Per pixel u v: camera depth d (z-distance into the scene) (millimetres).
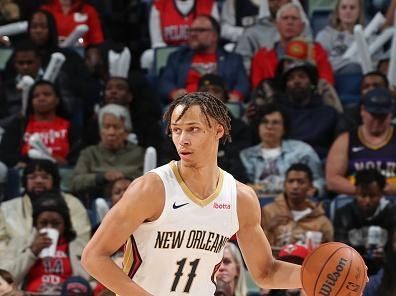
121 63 24234
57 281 18609
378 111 20938
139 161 21781
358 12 25641
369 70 23984
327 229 19203
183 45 26375
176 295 10617
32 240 18906
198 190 10461
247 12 27328
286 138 21484
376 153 21047
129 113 22594
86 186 21047
